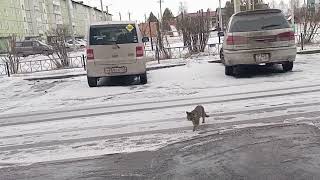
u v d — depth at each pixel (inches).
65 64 788.6
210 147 203.5
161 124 258.7
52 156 208.2
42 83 540.1
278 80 408.2
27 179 178.2
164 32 1014.4
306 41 858.1
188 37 812.0
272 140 206.8
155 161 189.8
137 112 303.1
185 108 304.2
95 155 204.5
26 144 235.0
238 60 433.4
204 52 806.5
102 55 449.4
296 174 164.2
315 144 196.9
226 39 442.0
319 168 168.9
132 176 174.1
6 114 336.8
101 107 336.2
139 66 450.6
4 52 960.3
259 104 297.6
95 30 451.5
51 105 365.1
